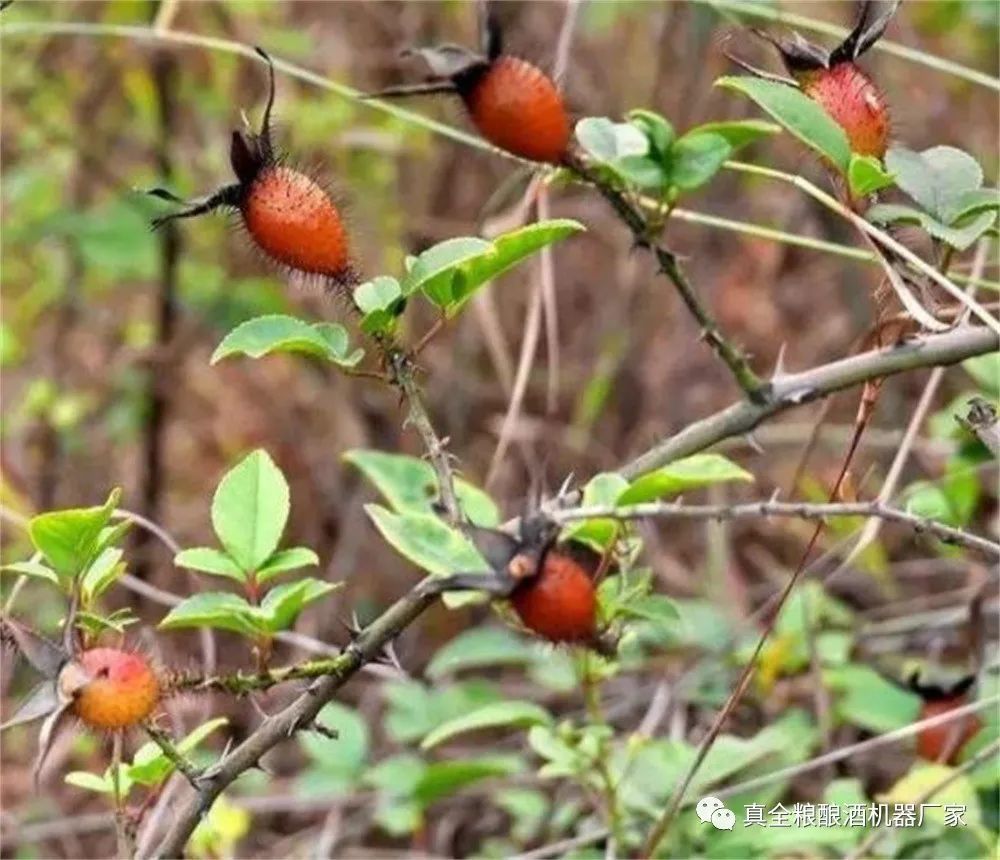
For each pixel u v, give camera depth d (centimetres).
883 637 181
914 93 240
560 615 135
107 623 138
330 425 234
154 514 222
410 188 236
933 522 142
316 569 224
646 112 144
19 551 200
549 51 235
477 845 181
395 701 174
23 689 191
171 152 234
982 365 162
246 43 220
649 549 203
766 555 209
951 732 160
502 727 193
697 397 235
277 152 142
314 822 190
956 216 144
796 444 216
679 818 158
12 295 237
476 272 141
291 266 141
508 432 168
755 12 167
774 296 242
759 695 173
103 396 236
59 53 231
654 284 241
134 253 221
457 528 136
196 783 141
